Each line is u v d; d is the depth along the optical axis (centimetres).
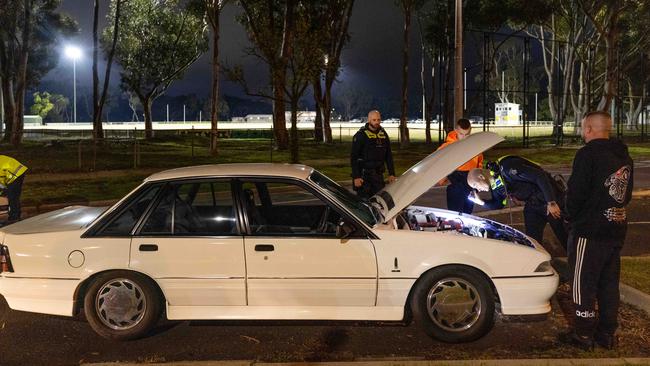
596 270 477
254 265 520
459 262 514
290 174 552
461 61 1933
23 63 3631
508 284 517
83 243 530
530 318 577
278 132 3241
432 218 627
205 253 522
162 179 546
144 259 523
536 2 3700
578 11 4225
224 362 466
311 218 579
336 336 541
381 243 518
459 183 805
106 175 2056
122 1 4125
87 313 532
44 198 1523
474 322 518
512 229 618
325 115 3809
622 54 4634
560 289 664
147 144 3688
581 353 484
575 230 479
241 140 4244
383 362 459
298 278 520
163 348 519
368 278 518
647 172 2167
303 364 461
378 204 579
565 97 4519
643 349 493
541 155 2908
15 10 3753
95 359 497
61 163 2366
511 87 8325
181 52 4719
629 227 1053
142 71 4722
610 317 487
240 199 536
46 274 532
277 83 2288
